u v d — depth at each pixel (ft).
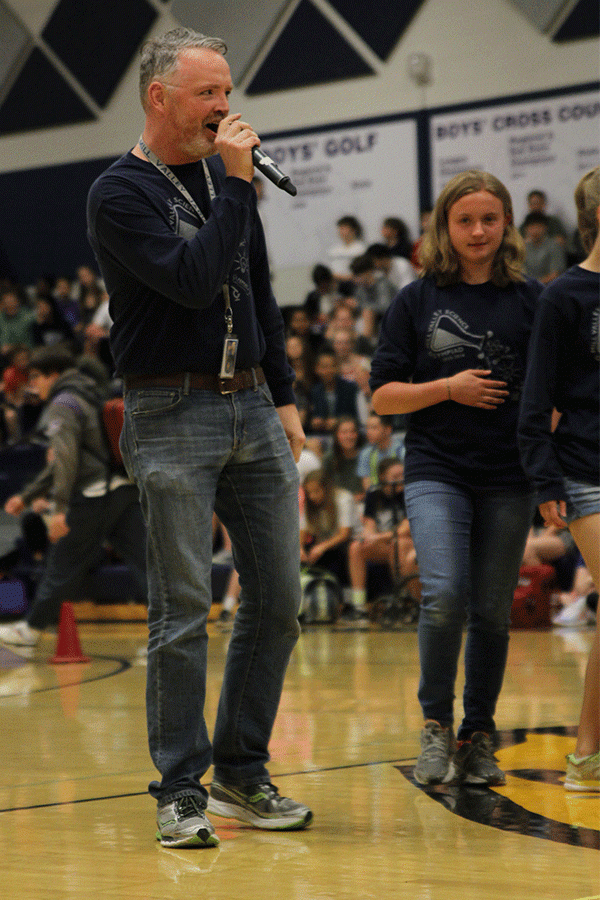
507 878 9.50
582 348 13.03
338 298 51.37
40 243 61.67
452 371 13.98
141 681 23.67
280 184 11.05
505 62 51.06
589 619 34.24
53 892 9.25
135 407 11.32
